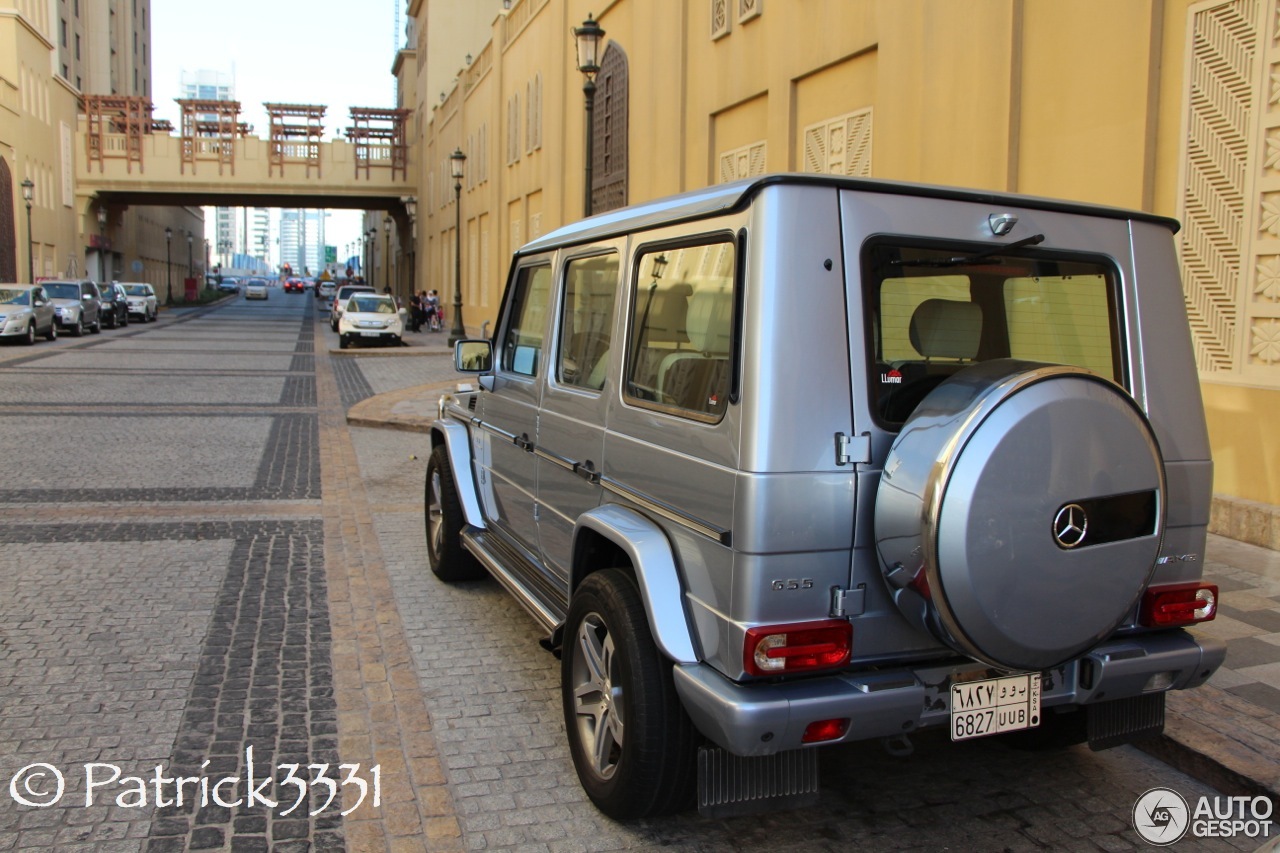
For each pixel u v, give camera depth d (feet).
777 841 10.95
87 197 166.71
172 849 10.41
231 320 157.38
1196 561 10.84
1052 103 26.76
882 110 34.17
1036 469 8.70
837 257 9.37
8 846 10.37
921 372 9.80
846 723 9.21
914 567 8.73
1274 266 21.34
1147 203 24.12
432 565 20.67
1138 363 10.84
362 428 43.09
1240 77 21.80
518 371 16.07
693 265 10.53
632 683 10.32
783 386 9.03
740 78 45.24
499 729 13.57
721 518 9.39
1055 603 8.95
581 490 12.98
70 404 47.65
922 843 10.99
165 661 15.64
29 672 15.05
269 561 21.61
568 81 74.79
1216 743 12.69
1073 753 13.34
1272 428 21.58
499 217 106.11
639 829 11.09
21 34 137.80
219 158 170.30
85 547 22.41
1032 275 10.56
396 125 176.76
